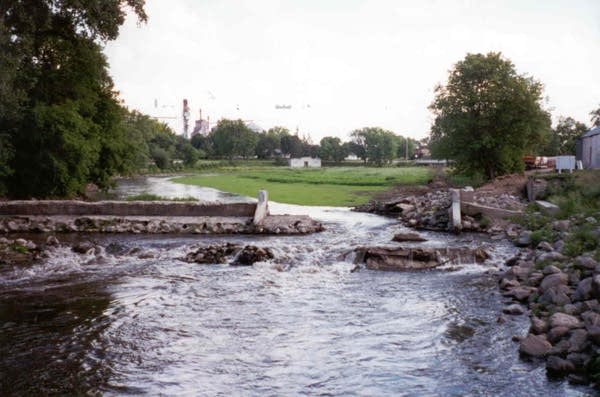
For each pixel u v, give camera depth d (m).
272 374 8.73
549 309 10.85
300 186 63.50
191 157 147.25
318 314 12.19
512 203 29.41
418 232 25.47
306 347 9.98
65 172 35.75
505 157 49.03
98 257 19.53
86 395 7.91
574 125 97.06
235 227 25.59
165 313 12.28
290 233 25.02
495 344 9.82
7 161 34.97
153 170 119.44
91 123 38.69
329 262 18.39
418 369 8.83
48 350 9.85
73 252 20.16
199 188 61.88
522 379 8.19
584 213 21.41
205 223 25.80
